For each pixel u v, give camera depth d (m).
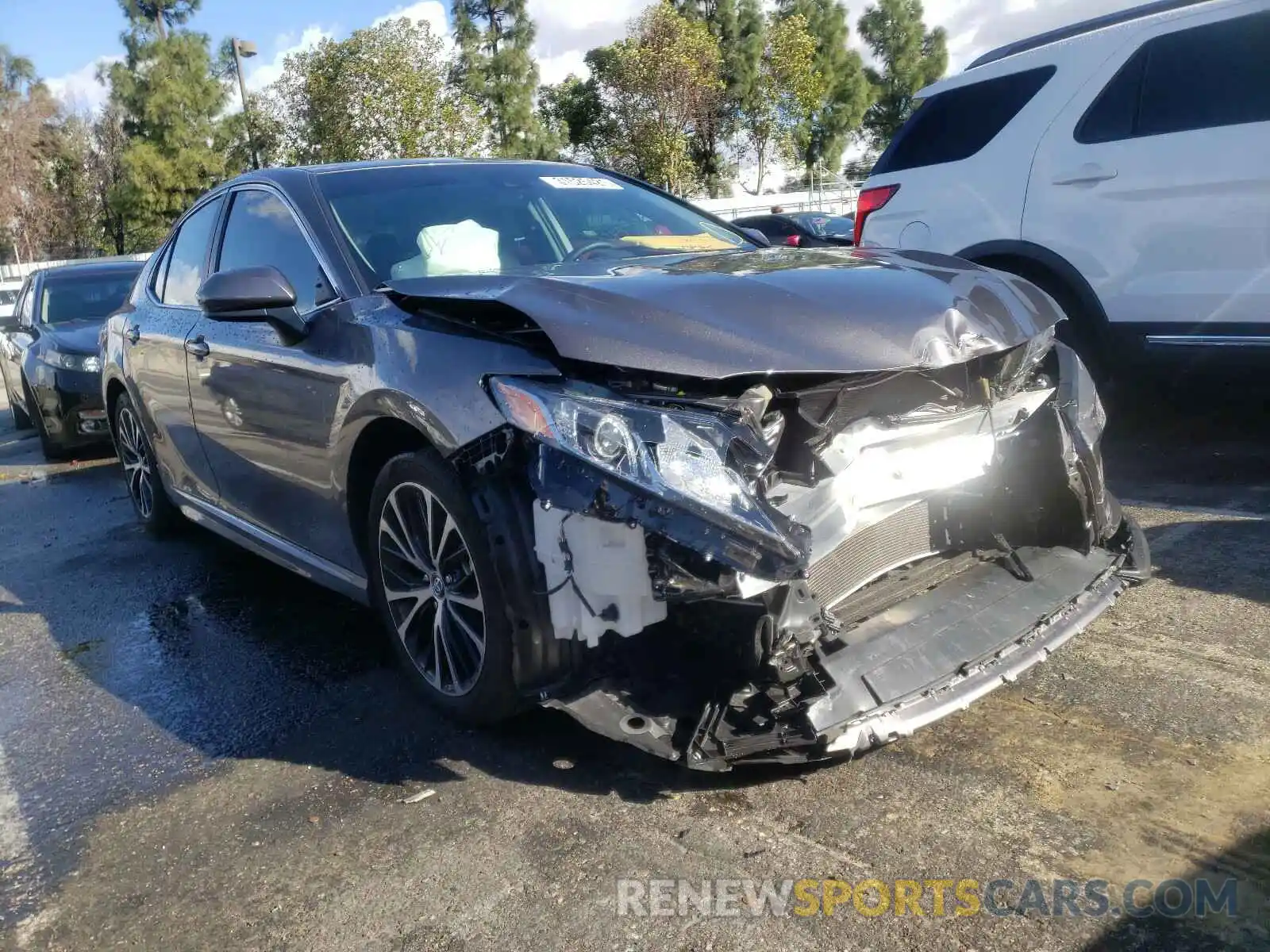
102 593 4.68
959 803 2.44
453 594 2.80
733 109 43.47
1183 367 5.04
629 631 2.32
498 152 45.69
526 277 2.77
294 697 3.35
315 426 3.22
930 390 2.73
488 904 2.21
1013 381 2.95
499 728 2.96
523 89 45.44
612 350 2.38
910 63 56.19
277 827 2.59
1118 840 2.27
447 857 2.38
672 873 2.25
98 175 45.50
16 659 3.95
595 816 2.49
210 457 4.20
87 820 2.72
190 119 42.78
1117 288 5.13
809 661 2.42
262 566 4.88
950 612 2.73
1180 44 4.92
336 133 31.36
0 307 21.06
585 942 2.07
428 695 3.01
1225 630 3.25
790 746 2.32
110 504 6.57
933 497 2.79
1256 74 4.68
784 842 2.33
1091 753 2.62
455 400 2.62
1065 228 5.27
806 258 3.20
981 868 2.21
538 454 2.39
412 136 30.36
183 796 2.80
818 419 2.50
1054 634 2.80
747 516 2.20
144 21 42.38
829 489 2.44
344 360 3.07
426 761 2.82
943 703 2.48
